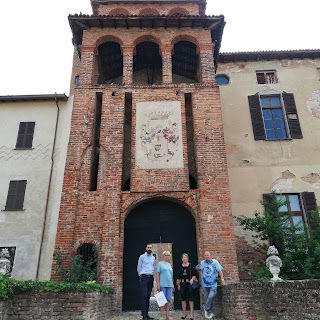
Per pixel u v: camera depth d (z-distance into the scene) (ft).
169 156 42.14
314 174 50.78
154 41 51.88
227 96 57.36
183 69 59.72
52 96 53.98
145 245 40.83
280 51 59.41
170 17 49.93
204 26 51.49
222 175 40.93
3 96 53.62
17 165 50.19
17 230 46.21
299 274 34.27
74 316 24.43
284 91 57.21
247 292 25.44
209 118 44.52
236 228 47.73
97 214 39.27
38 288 25.13
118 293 35.29
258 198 49.52
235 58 59.72
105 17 49.67
